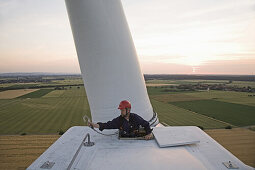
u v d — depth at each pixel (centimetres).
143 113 430
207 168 271
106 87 397
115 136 399
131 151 326
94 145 355
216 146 340
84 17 367
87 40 381
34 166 279
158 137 373
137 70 430
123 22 409
